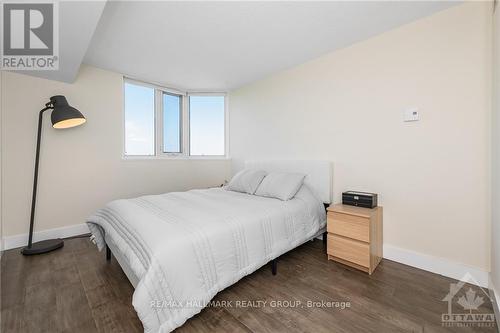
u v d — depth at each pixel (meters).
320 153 2.71
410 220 2.03
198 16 1.88
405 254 2.04
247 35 2.18
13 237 2.42
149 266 1.14
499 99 1.36
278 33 2.15
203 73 3.17
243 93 3.71
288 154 3.08
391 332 1.25
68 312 1.40
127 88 3.36
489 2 1.64
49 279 1.79
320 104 2.69
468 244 1.75
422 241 1.97
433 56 1.88
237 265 1.52
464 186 1.76
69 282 1.75
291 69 2.99
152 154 3.65
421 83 1.95
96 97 2.95
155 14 1.84
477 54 1.69
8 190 2.40
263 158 3.43
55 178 2.67
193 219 1.57
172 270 1.19
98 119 2.97
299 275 1.87
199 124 4.09
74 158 2.80
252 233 1.66
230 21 1.95
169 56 2.63
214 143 4.13
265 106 3.37
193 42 2.31
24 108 2.47
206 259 1.35
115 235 1.60
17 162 2.45
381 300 1.53
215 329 1.27
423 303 1.50
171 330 1.16
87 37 1.81
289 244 1.96
